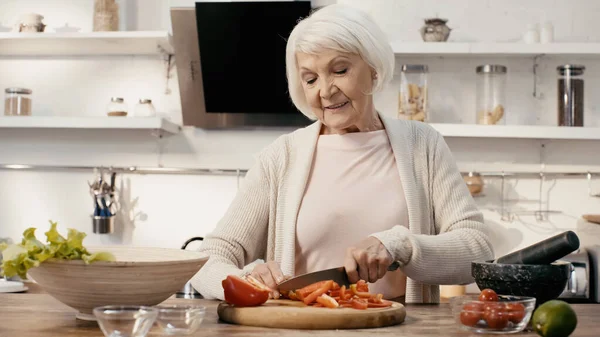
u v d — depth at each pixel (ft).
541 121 11.50
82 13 12.21
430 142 6.21
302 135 6.25
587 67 11.51
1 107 12.25
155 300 4.24
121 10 11.94
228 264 5.46
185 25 11.12
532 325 3.86
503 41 11.54
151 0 11.94
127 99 12.04
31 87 12.22
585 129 10.61
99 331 3.88
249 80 11.21
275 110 11.34
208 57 11.14
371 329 4.05
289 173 6.11
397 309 4.25
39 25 11.42
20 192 12.14
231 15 10.89
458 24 11.62
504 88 10.91
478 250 5.54
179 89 11.53
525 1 11.57
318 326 4.03
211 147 11.86
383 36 5.59
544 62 11.52
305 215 5.89
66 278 4.08
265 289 4.52
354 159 6.03
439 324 4.25
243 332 3.91
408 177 5.94
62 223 12.07
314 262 5.86
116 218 11.93
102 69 12.12
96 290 4.09
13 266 3.89
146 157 11.95
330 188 5.95
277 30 10.92
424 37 11.04
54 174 12.12
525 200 11.50
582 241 11.07
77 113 12.12
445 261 5.31
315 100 5.69
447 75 11.56
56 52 12.09
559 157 11.49
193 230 11.86
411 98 10.76
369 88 5.70
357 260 4.95
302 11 10.82
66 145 12.09
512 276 4.29
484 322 3.90
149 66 12.06
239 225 5.92
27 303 5.02
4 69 12.26
